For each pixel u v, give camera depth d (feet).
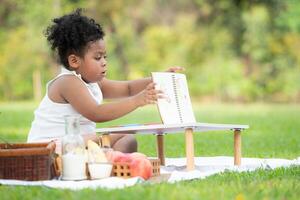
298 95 91.09
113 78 92.02
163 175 15.93
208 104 86.79
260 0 94.63
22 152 14.82
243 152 24.50
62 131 17.40
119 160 15.35
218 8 95.35
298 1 92.32
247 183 14.30
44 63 88.63
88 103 16.99
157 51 93.81
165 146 28.04
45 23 84.02
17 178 14.87
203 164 19.45
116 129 16.20
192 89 92.53
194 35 93.81
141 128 15.94
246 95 91.56
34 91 89.51
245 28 93.40
